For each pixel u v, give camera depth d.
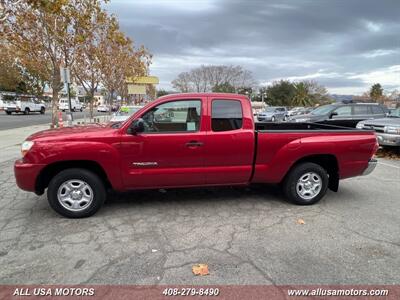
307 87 66.19
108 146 3.71
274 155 4.18
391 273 2.70
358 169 4.46
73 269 2.72
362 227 3.68
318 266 2.80
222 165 4.07
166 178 3.96
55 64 12.74
